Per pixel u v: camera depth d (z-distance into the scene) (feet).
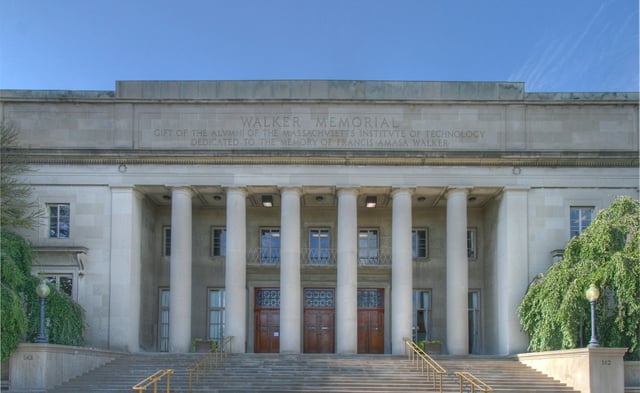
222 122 131.64
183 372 104.83
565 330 103.04
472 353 143.33
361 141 131.13
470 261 145.18
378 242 148.15
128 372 105.40
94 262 126.31
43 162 128.16
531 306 115.85
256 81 132.67
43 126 130.72
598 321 103.81
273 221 148.56
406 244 126.72
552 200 128.36
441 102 131.54
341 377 101.81
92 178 128.36
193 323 144.36
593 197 128.36
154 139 131.03
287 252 126.11
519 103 131.64
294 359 113.19
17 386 95.91
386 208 148.25
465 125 131.64
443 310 145.59
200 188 129.70
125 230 127.03
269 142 131.03
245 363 110.52
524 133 131.34
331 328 146.41
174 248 126.82
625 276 98.43
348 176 128.16
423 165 128.67
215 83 132.67
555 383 100.07
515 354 118.93
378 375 103.40
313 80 132.67
